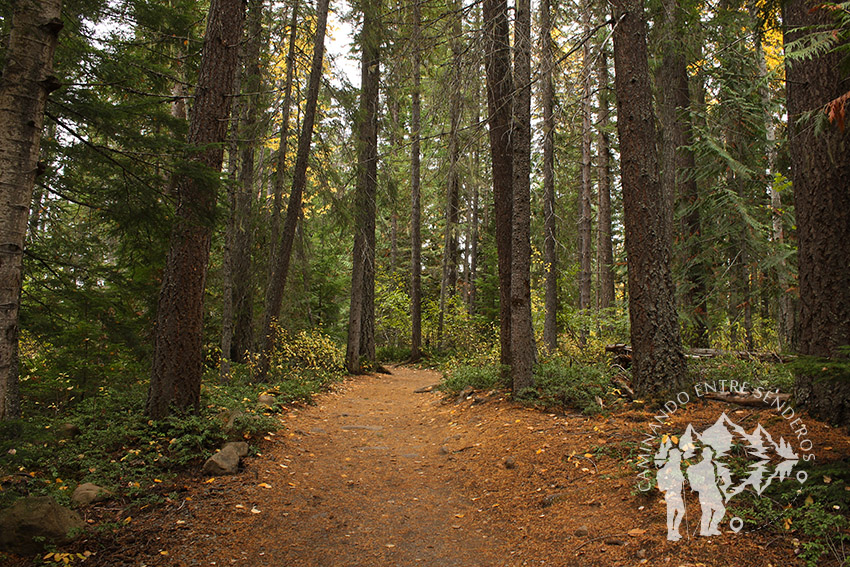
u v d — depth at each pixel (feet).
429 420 29.66
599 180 61.11
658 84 36.96
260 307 49.85
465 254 88.74
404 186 74.69
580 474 16.61
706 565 10.59
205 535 13.73
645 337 22.67
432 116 29.48
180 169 19.48
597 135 58.85
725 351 28.63
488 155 48.55
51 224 22.95
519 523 14.78
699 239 37.32
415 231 63.77
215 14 23.08
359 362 51.01
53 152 17.94
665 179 33.73
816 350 16.26
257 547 13.50
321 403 33.53
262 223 41.52
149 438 19.69
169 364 21.85
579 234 65.26
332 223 44.80
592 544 12.50
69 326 25.25
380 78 49.37
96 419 21.56
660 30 31.68
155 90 25.18
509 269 31.83
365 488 18.66
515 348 27.61
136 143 18.08
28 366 26.50
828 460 13.41
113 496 15.33
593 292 78.02
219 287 43.06
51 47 13.38
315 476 19.35
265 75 42.16
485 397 29.66
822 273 16.20
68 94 16.62
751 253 36.68
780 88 39.88
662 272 22.70
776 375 22.11
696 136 36.60
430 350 68.59
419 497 17.88
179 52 32.09
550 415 23.59
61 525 12.75
